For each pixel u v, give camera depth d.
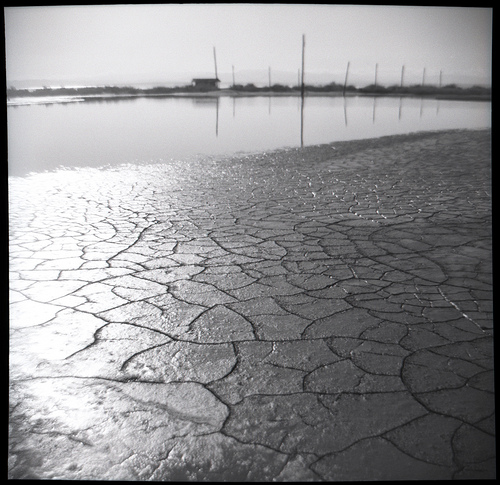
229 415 1.77
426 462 1.53
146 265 3.42
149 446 1.62
